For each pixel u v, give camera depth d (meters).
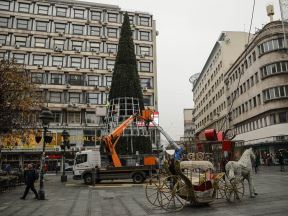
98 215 9.39
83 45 51.41
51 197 14.71
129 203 11.84
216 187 10.40
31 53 48.47
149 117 22.50
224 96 57.69
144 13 56.22
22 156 42.62
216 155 16.17
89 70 50.09
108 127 36.19
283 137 35.03
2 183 18.17
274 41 37.66
